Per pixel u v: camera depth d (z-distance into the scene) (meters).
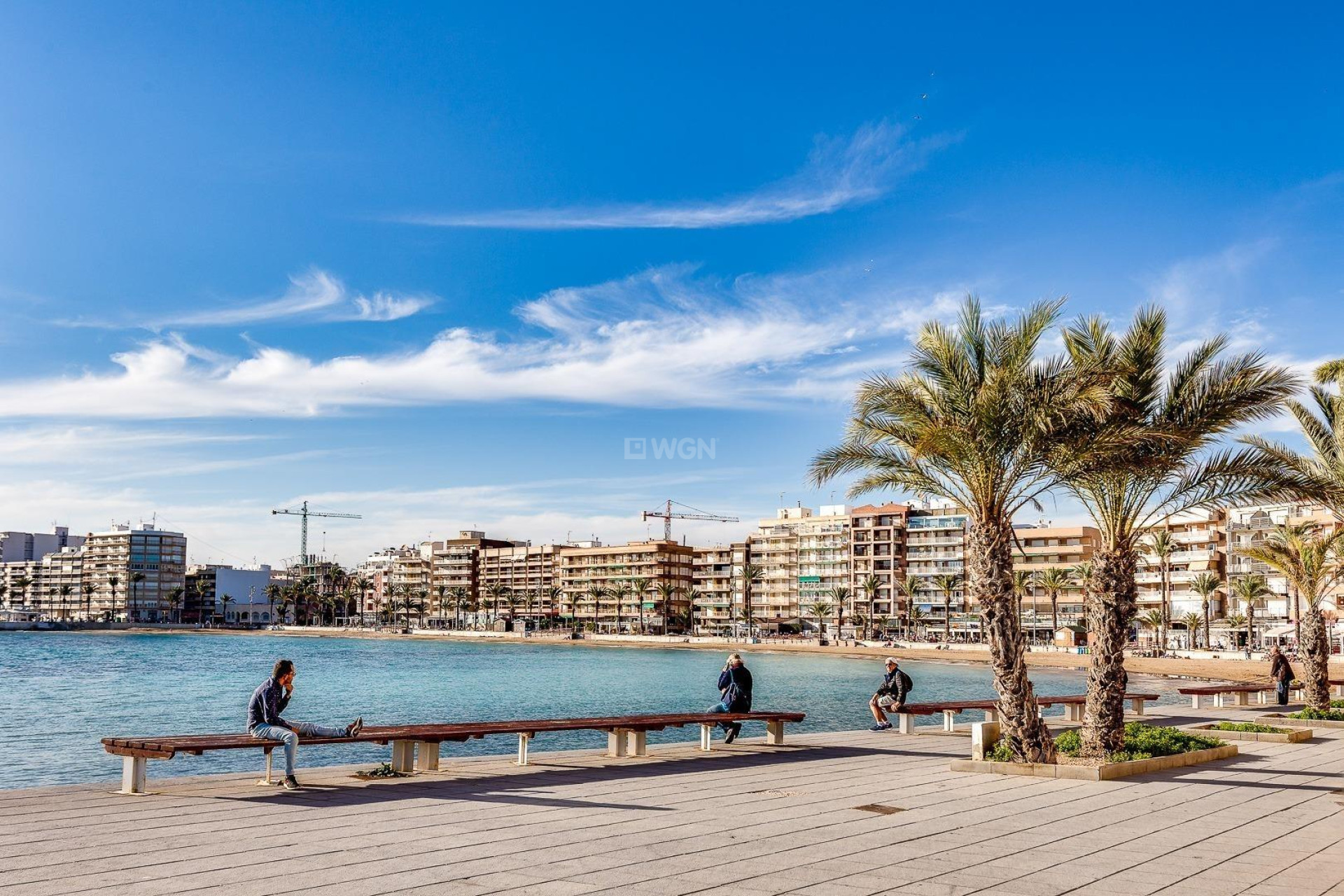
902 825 11.54
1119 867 9.56
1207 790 14.52
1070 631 140.00
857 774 16.03
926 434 16.20
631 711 47.78
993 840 10.76
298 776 14.43
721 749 19.50
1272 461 18.11
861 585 179.00
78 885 8.23
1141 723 24.22
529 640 199.88
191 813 11.48
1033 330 16.75
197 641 197.38
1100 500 18.41
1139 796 13.94
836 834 10.92
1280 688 33.94
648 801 12.98
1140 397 17.81
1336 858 10.05
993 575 17.03
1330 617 108.62
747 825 11.41
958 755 18.97
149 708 48.72
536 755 17.92
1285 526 29.52
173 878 8.50
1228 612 133.75
